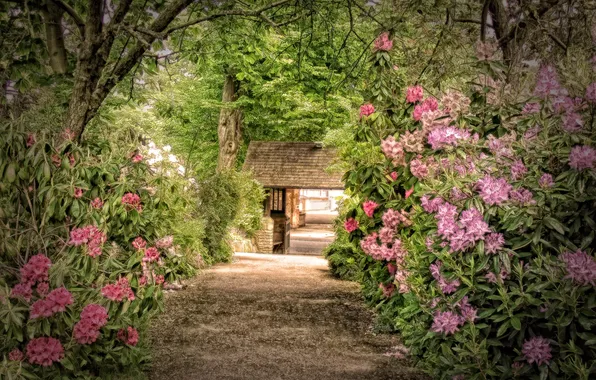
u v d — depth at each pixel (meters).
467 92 5.72
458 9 6.44
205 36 9.69
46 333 4.64
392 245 8.35
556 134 4.75
